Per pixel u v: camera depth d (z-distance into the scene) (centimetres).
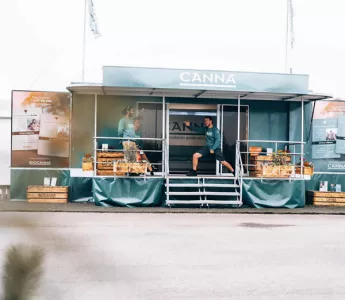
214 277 579
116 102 1428
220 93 1364
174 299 486
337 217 1195
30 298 112
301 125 1436
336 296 509
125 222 1024
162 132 1441
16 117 1387
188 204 1314
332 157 1488
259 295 508
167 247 755
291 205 1339
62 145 1402
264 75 1282
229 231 930
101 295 481
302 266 646
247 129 1477
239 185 1311
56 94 1400
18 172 1387
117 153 1354
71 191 1377
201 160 1477
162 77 1257
